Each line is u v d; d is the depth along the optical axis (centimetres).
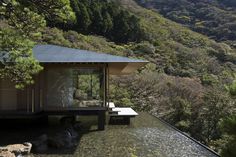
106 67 1536
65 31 4069
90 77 1531
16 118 1449
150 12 6669
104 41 4241
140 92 2612
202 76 3250
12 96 1464
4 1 854
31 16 894
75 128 1491
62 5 848
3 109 1459
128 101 2481
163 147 1181
